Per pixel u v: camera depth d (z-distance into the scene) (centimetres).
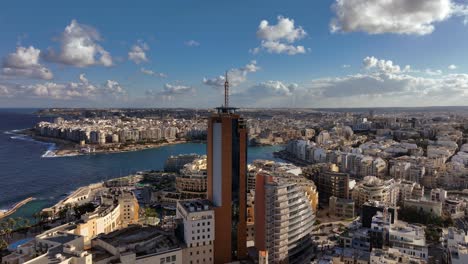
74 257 19712
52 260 19212
